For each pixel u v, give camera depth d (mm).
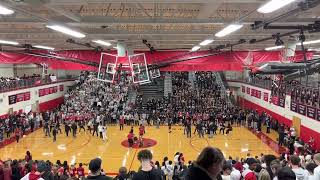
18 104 30156
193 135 27516
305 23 11438
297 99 25000
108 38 16562
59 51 21797
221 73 44750
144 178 4598
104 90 39906
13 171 11102
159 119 31453
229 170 7410
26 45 20484
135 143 24469
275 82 28922
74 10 11695
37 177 8688
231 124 32312
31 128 29609
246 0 7371
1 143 24594
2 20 10867
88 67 22188
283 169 4469
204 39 16188
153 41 18859
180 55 21797
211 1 7438
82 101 37312
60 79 42594
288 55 17141
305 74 9703
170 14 11680
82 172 14773
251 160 9570
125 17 11461
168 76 43250
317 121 21734
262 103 33031
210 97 38938
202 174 2611
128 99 38156
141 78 17500
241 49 23078
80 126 29438
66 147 23469
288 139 23250
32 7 9953
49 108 37375
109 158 20578
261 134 28016
